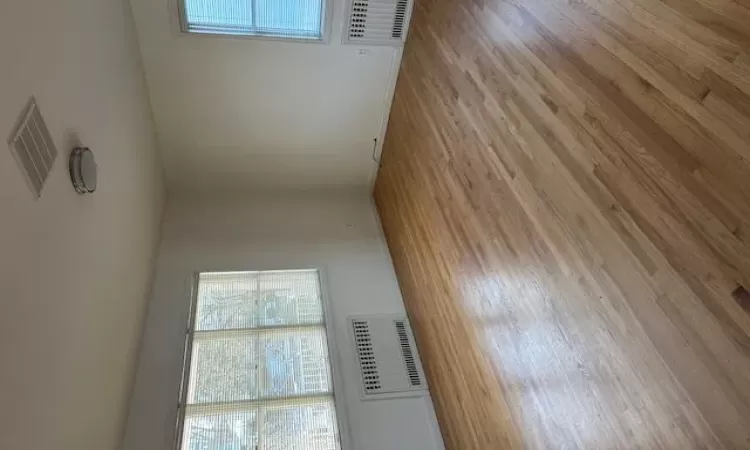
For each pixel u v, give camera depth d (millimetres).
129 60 2594
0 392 1242
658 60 1293
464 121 2342
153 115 3129
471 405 2318
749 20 1073
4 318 1261
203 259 3166
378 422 2629
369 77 3213
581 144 1566
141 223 2729
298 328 2914
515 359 1955
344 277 3232
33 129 1430
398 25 3012
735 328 1108
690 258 1212
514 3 1911
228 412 2547
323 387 2699
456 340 2465
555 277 1705
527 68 1842
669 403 1269
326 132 3432
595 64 1506
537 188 1790
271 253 3283
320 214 3592
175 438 2426
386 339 2959
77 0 1832
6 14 1293
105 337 2080
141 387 2562
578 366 1598
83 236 1827
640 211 1350
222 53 2957
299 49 3021
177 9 2744
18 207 1338
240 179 3576
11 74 1312
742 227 1095
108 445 2150
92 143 1945
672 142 1257
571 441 1636
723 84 1129
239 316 2920
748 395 1081
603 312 1486
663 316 1285
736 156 1104
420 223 2896
